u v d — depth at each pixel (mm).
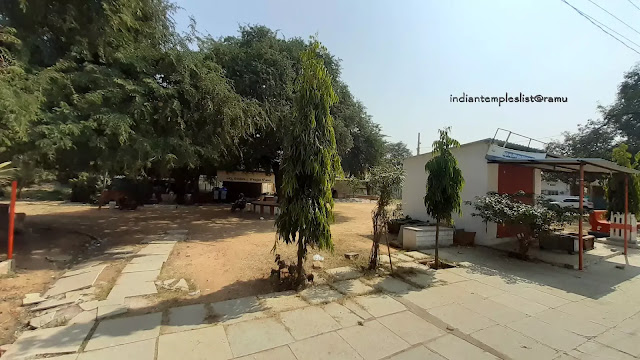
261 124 10141
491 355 3092
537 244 8586
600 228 10797
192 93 7836
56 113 5836
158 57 7715
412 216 11000
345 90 14273
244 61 11219
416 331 3541
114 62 7094
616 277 5848
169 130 7801
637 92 19875
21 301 4234
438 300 4480
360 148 16266
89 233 8812
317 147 4648
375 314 3945
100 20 6410
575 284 5391
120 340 3127
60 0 6113
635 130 20172
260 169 18625
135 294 4375
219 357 2889
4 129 4762
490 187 8695
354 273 5578
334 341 3254
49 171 7711
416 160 10891
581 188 6539
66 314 3715
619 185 10141
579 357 3100
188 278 5141
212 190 20500
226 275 5355
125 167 7051
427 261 6691
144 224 10555
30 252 6660
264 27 12906
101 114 6211
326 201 4840
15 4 5719
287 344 3160
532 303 4469
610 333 3605
